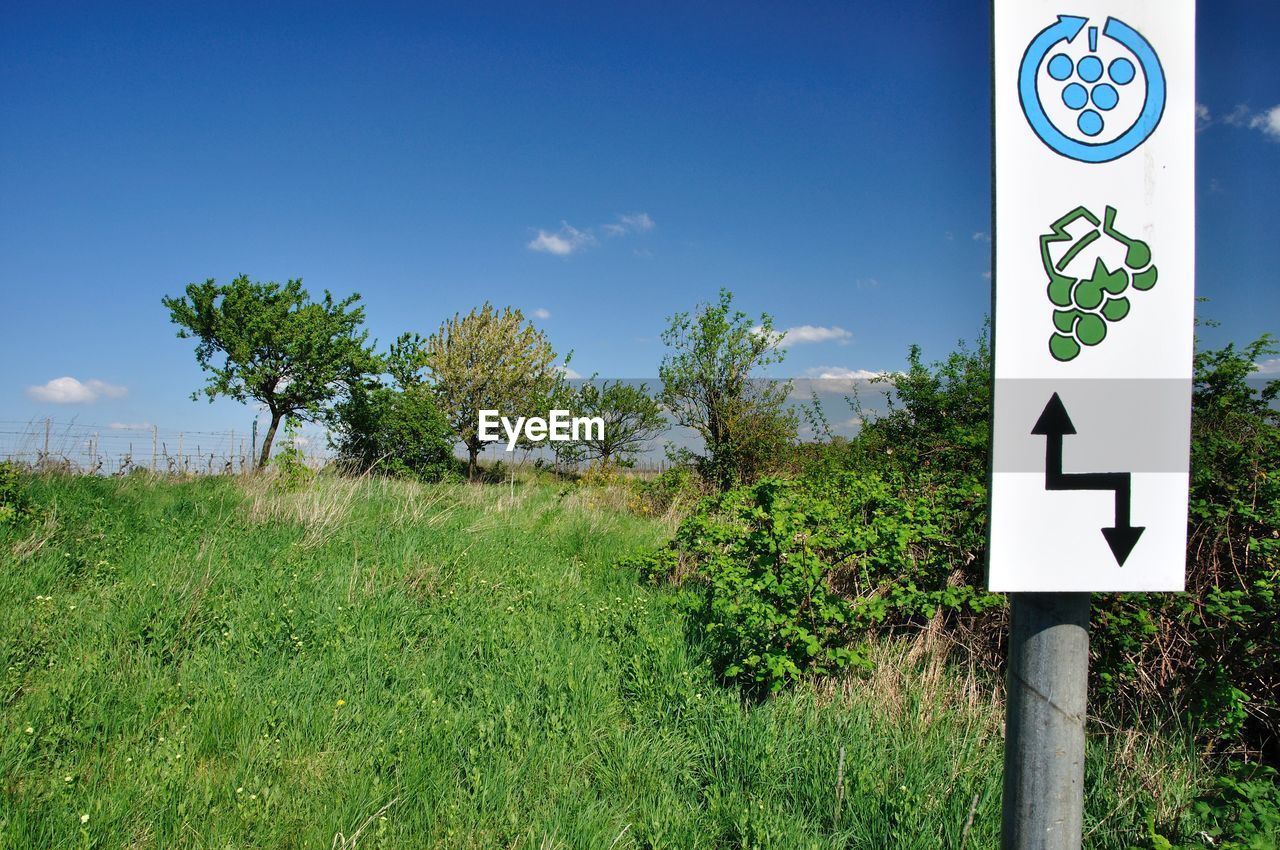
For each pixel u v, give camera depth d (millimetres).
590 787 3496
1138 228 1679
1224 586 4133
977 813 3182
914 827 3102
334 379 20594
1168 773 3506
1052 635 1746
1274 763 3713
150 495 10266
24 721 3572
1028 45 1684
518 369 25156
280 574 6188
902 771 3525
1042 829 1754
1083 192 1677
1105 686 4062
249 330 19969
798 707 4172
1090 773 3518
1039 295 1670
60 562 6117
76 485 9820
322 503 9273
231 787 3229
